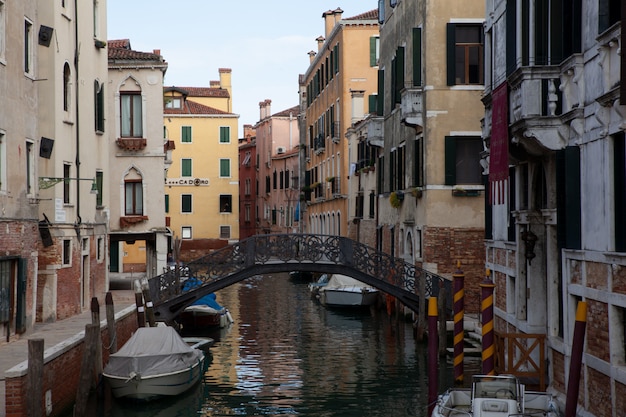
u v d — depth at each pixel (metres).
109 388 15.91
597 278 11.15
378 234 32.22
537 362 14.62
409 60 26.50
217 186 56.00
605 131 10.66
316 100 49.25
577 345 10.52
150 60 29.14
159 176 29.53
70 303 20.77
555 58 12.27
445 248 23.75
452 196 23.78
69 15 21.11
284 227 60.03
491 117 16.12
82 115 22.30
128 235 29.80
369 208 35.41
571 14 11.91
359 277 22.92
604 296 10.84
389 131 29.88
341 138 41.28
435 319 13.14
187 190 55.84
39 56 19.75
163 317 22.39
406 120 24.61
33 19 18.20
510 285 16.12
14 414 11.69
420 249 25.25
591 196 11.30
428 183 23.84
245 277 22.84
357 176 38.34
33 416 11.52
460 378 15.38
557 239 12.92
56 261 19.66
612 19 10.57
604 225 10.80
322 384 17.77
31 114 18.02
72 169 21.31
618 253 10.24
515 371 14.16
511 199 16.17
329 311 30.88
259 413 15.42
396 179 28.42
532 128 12.20
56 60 19.97
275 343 23.25
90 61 23.19
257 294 37.97
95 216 23.73
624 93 9.47
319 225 48.75
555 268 13.54
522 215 14.91
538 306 14.62
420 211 24.83
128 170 29.39
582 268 11.65
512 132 13.11
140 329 16.83
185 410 15.66
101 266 24.36
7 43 16.50
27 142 17.83
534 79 12.25
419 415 15.09
